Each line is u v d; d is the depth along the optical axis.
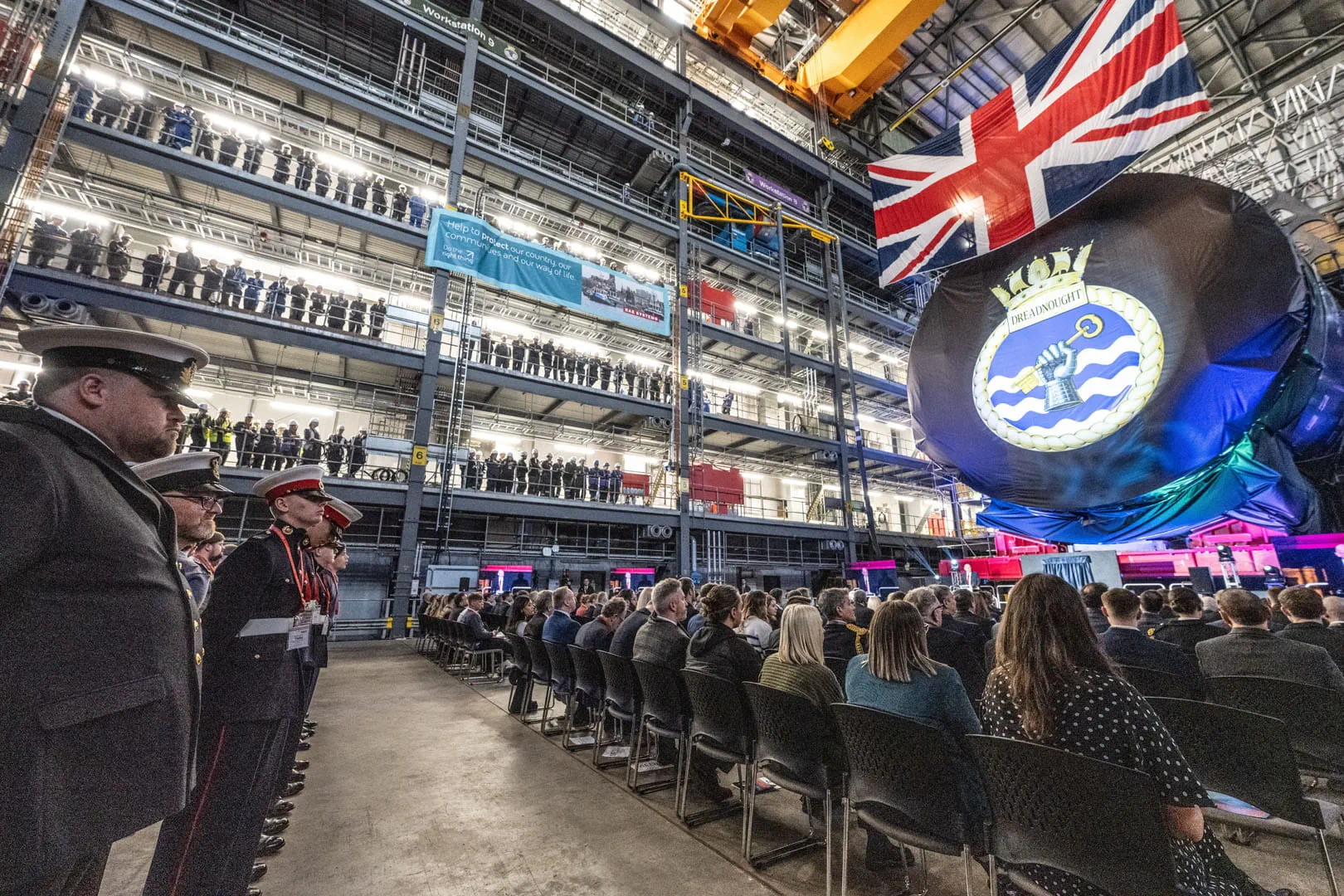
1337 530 7.02
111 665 1.17
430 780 4.14
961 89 24.33
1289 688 2.82
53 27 10.46
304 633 2.65
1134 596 3.63
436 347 14.54
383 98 15.12
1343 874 2.82
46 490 1.11
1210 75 17.28
